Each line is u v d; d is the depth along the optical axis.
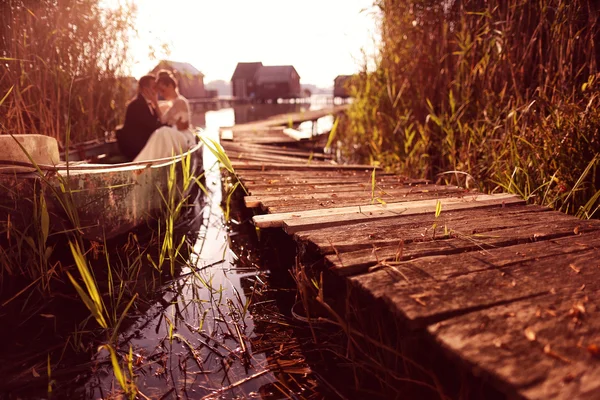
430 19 5.69
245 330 2.28
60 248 2.90
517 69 4.39
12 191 2.65
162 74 5.36
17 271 2.76
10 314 2.35
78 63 5.52
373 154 6.78
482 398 1.38
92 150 5.45
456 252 2.04
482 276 1.71
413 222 2.55
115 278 2.84
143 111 5.15
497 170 3.96
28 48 4.50
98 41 5.84
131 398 1.65
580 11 3.76
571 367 1.13
